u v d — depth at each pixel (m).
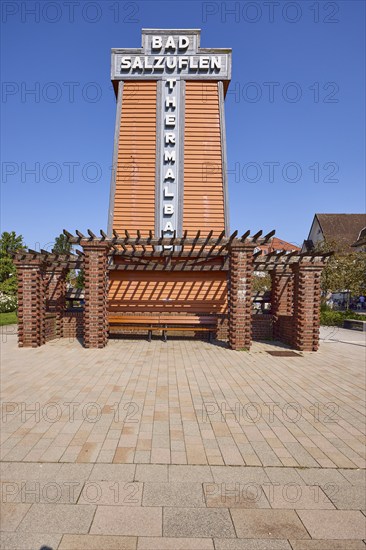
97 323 11.02
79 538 2.73
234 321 10.92
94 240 10.95
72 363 8.85
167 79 13.93
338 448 4.33
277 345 11.95
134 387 6.79
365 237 38.50
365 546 2.71
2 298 28.59
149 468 3.76
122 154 13.77
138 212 13.58
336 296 43.47
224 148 13.72
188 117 13.91
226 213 13.50
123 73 14.00
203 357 9.80
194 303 13.43
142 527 2.87
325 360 9.68
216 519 2.98
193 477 3.61
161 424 4.95
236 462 3.93
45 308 12.52
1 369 8.19
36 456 3.97
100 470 3.70
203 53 14.02
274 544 2.71
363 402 6.10
